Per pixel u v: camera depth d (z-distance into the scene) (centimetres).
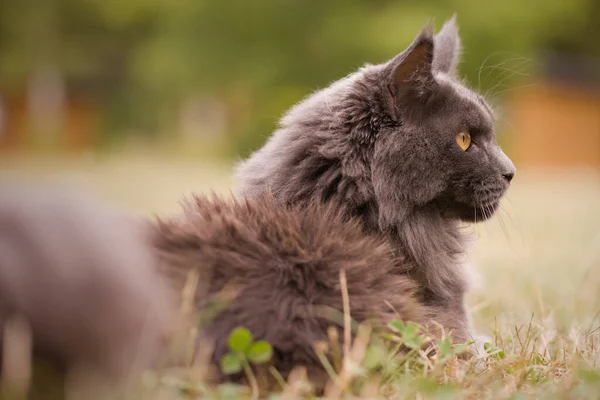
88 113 4047
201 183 1831
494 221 1066
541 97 2939
